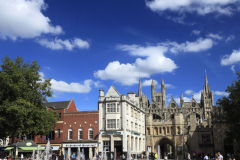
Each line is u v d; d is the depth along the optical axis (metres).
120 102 61.12
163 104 157.75
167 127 79.44
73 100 69.62
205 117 128.38
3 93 41.41
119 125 59.97
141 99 152.75
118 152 59.56
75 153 61.09
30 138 63.59
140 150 74.62
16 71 42.97
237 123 44.19
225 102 47.59
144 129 81.62
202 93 139.00
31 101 45.12
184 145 76.19
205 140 75.56
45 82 48.41
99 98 62.62
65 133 62.22
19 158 51.16
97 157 56.69
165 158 47.59
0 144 64.44
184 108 126.56
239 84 45.50
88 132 61.25
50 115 49.81
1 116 40.03
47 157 48.72
